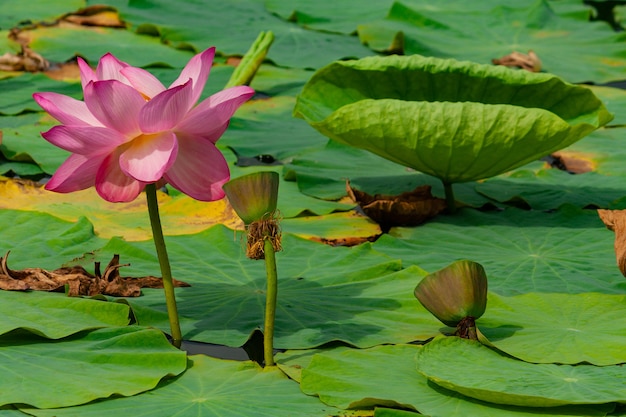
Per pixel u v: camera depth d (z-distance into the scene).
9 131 5.37
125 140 2.86
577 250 4.07
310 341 3.14
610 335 3.10
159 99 2.73
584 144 5.63
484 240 4.22
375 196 4.51
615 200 4.67
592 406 2.65
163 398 2.71
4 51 6.89
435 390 2.77
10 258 3.73
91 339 3.04
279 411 2.64
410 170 5.13
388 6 8.67
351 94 4.77
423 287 3.12
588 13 8.66
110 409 2.63
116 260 3.51
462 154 4.24
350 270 3.77
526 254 4.03
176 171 2.92
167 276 3.10
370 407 2.68
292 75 6.90
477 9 8.69
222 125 2.93
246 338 3.14
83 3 8.50
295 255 3.91
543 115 4.12
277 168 5.11
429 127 4.19
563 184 4.99
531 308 3.36
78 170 2.88
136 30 7.66
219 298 3.47
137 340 3.01
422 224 4.45
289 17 8.25
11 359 2.87
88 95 2.75
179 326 3.14
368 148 4.43
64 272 3.53
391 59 4.63
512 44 7.75
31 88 6.24
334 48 7.53
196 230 4.29
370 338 3.17
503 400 2.64
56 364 2.86
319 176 4.93
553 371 2.85
